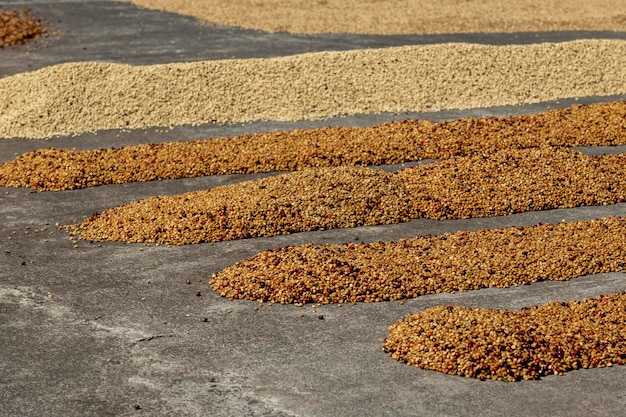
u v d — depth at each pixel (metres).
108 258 12.27
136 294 11.20
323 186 14.02
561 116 18.39
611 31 26.84
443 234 13.02
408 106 19.38
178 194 14.68
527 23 27.30
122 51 23.30
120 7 29.39
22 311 10.70
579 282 11.62
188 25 26.55
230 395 8.95
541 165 15.36
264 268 11.52
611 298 10.85
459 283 11.40
